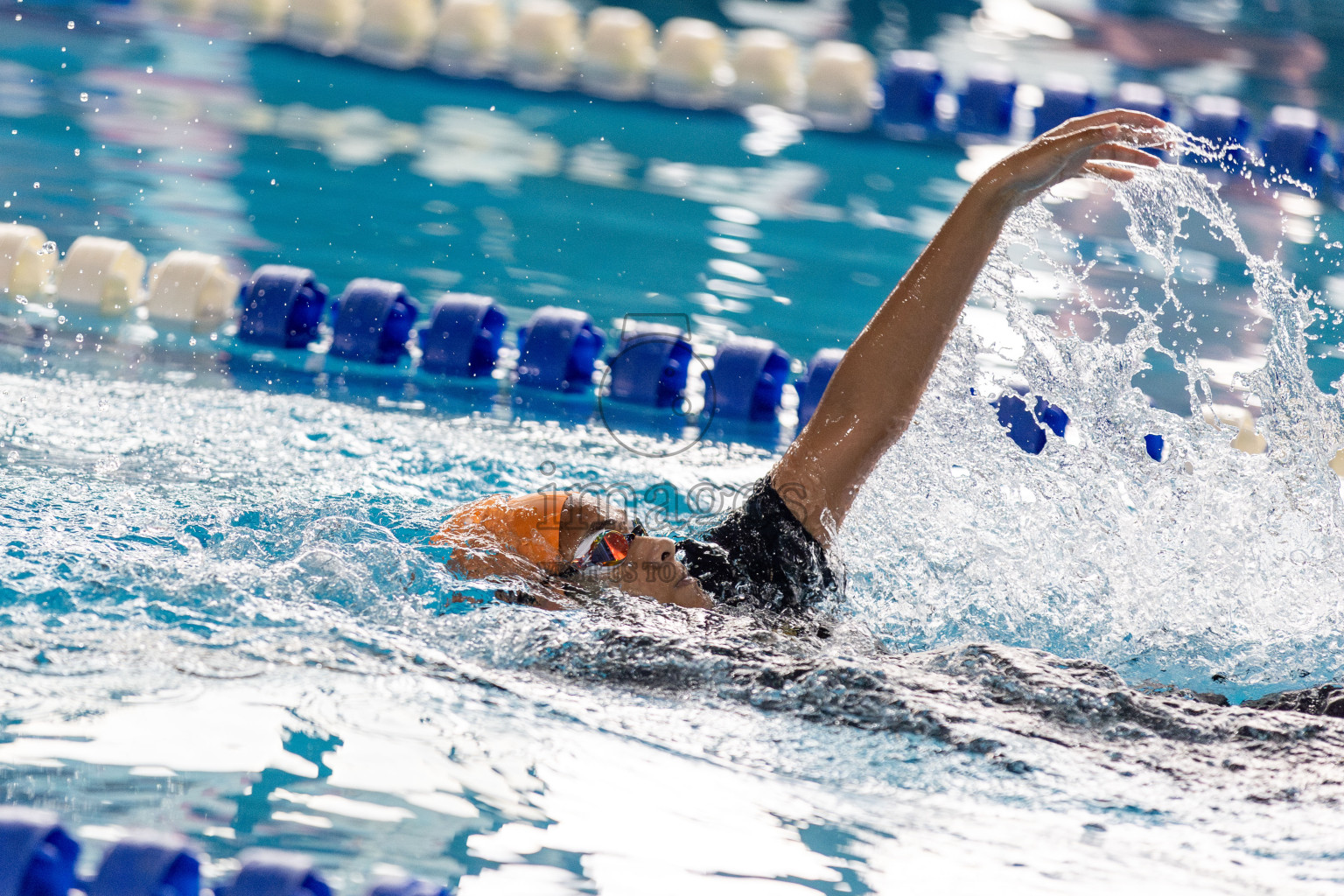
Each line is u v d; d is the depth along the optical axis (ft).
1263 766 16.61
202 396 33.99
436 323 39.96
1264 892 14.07
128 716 16.47
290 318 40.24
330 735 16.53
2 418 29.81
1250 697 21.06
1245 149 61.11
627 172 58.59
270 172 53.93
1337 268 49.26
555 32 74.18
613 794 15.69
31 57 65.51
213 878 13.24
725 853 14.55
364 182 54.08
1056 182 22.29
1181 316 43.88
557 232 50.42
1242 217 54.95
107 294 41.32
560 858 14.21
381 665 18.52
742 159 61.52
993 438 25.39
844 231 52.75
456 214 51.44
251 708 16.99
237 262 44.16
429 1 78.54
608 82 71.97
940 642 22.31
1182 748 17.06
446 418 34.81
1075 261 48.67
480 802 15.29
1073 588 23.49
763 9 89.56
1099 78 75.97
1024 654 19.35
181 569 20.77
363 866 13.75
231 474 27.48
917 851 14.74
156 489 25.80
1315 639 22.34
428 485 28.55
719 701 18.07
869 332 22.61
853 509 24.56
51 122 56.44
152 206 48.49
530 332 39.73
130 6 76.43
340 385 36.86
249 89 64.95
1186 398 37.86
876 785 16.15
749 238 51.37
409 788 15.46
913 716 17.42
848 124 67.97
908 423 22.50
